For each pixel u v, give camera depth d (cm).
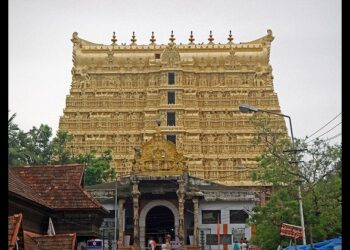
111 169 12300
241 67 14200
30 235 3934
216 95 14062
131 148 13712
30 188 4819
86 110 13950
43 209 4612
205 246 9319
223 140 13712
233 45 14488
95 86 14162
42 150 11969
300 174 5019
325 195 5078
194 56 14350
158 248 9138
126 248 8781
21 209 4088
